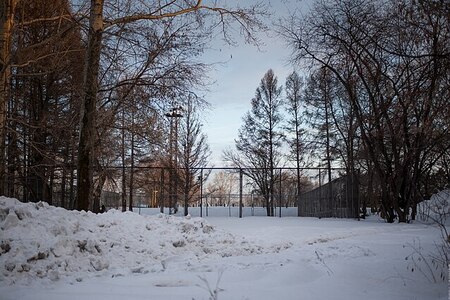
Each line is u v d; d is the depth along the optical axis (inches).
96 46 528.7
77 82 671.8
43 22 648.4
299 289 242.4
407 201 812.0
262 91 1632.6
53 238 317.7
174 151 741.9
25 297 226.4
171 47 621.0
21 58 557.0
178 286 252.8
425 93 486.3
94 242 339.0
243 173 1156.5
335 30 795.4
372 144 863.7
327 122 1494.8
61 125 660.7
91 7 534.6
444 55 386.0
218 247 420.2
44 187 791.7
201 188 1097.4
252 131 1631.4
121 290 241.6
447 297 224.7
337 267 300.2
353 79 844.0
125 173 1020.5
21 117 638.5
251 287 247.6
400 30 454.3
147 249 372.8
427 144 761.6
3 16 511.2
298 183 1369.3
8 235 304.0
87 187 508.4
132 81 629.0
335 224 752.3
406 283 258.5
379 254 362.3
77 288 249.0
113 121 643.5
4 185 574.9
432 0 351.9
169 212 1101.1
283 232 584.1
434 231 585.6
